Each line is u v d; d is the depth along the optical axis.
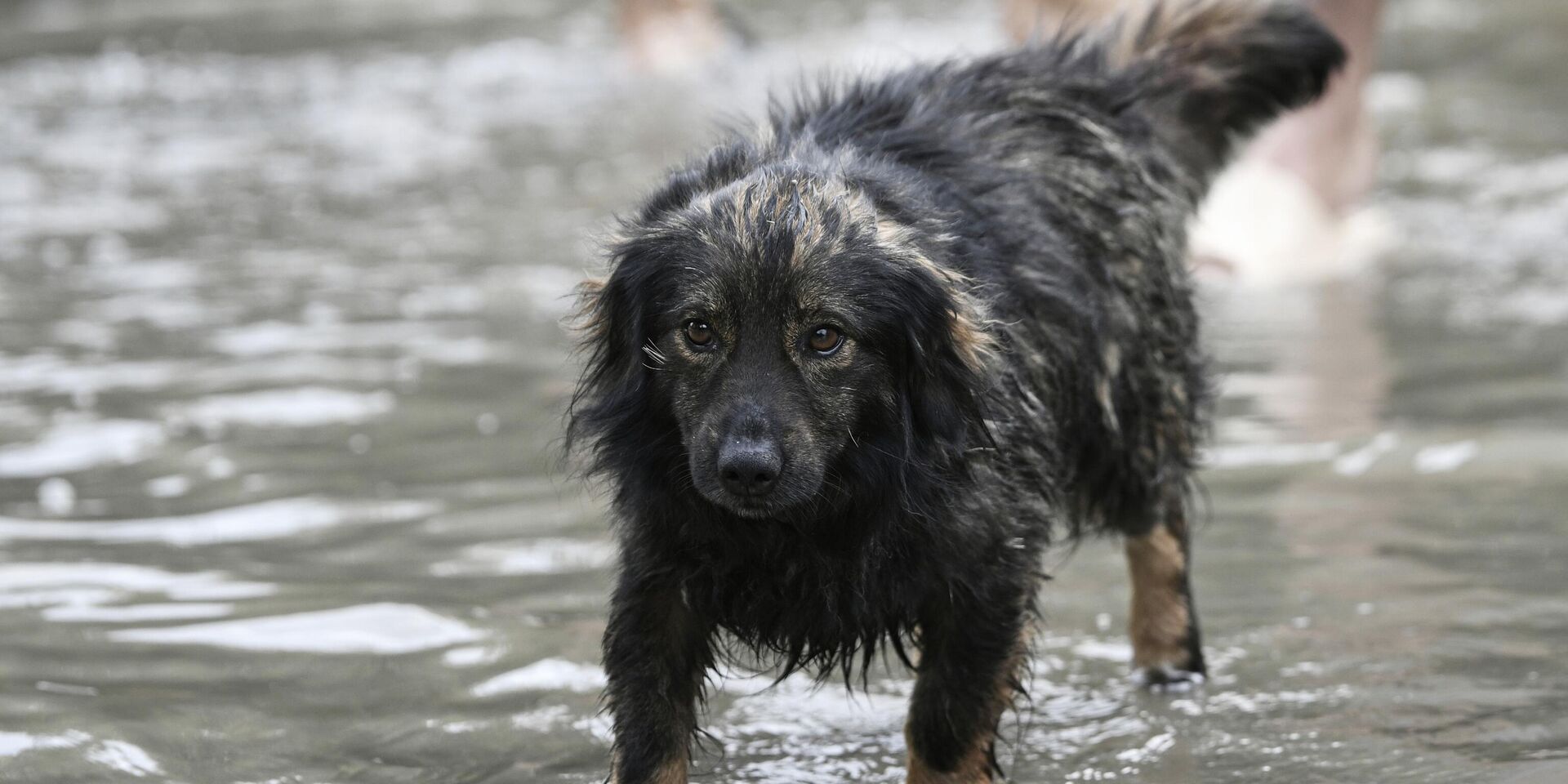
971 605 6.83
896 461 6.52
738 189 6.49
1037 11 16.33
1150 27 9.36
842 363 6.32
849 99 7.85
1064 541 8.59
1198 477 10.62
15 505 10.40
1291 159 16.59
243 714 7.72
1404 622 8.48
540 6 33.84
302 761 7.27
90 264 16.55
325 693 7.94
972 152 7.57
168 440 11.56
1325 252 15.98
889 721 7.82
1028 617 7.04
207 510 10.32
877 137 7.41
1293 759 7.12
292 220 18.27
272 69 27.52
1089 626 8.84
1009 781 7.10
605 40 29.41
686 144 20.86
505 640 8.48
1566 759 6.89
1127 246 8.16
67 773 7.12
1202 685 8.01
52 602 8.98
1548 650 8.07
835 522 6.66
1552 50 26.52
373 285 15.61
